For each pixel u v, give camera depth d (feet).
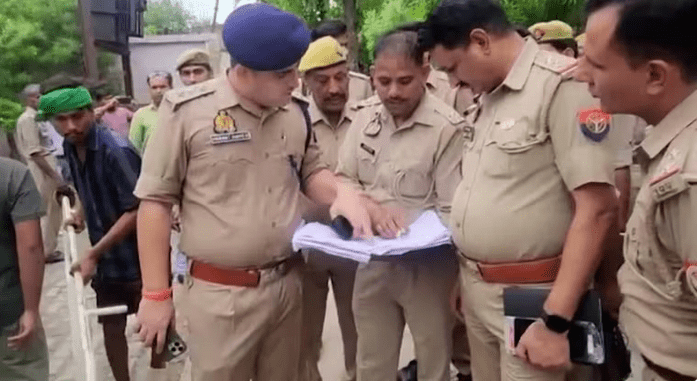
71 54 62.95
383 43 8.82
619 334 6.98
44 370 9.92
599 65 5.27
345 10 30.22
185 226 7.87
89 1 31.30
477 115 7.36
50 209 22.59
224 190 7.61
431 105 9.06
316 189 8.63
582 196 6.38
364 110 9.66
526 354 6.63
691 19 4.84
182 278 8.02
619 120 6.28
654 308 5.40
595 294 6.48
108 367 14.17
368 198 8.83
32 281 9.39
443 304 9.20
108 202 10.80
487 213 6.93
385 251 7.51
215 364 7.92
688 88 5.04
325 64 10.72
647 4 4.90
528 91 6.70
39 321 9.79
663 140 5.12
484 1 6.85
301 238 7.70
